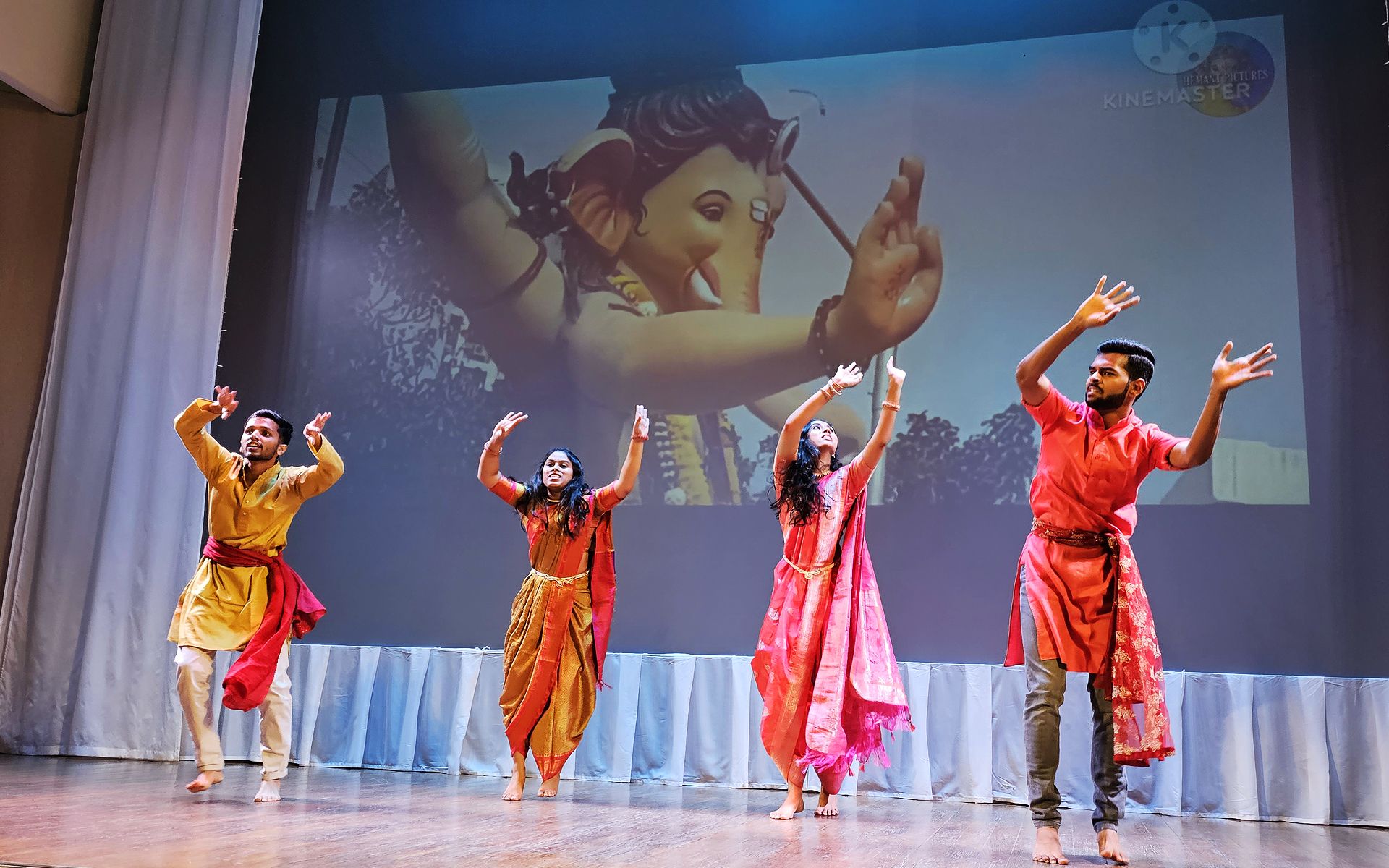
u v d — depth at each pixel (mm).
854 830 2986
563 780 4281
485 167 5141
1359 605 3957
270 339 5184
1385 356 4082
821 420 4543
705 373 4707
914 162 4680
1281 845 3023
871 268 4629
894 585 4359
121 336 5039
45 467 4961
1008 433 4375
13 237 5461
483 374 4934
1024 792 3965
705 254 4812
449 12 5336
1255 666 4000
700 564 4555
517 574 4715
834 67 4852
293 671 4695
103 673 4691
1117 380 2615
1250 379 2393
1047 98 4605
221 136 5148
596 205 4973
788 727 3246
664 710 4355
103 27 5363
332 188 5281
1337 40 4348
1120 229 4422
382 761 4570
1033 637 2590
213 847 2256
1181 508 4168
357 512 4926
